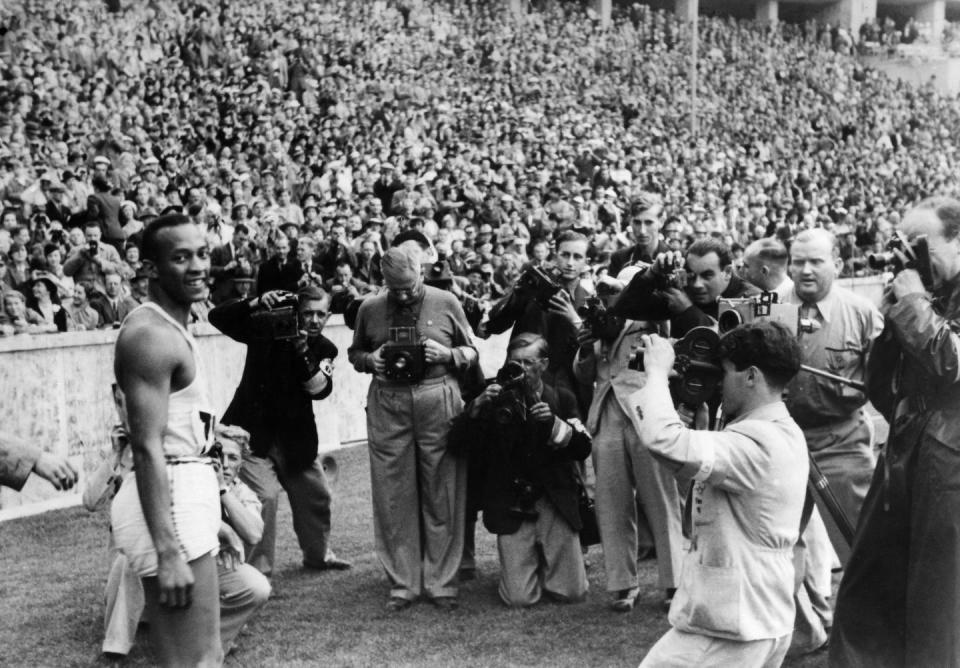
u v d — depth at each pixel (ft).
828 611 17.79
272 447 21.08
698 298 20.08
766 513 12.07
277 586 21.07
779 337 12.34
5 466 11.05
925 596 13.55
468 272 44.19
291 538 24.63
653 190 76.95
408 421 19.92
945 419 13.67
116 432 14.58
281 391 20.92
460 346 20.52
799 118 118.32
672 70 115.85
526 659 17.11
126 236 42.83
